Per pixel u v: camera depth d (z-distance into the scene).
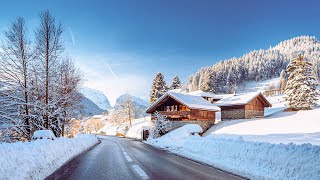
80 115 33.12
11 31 22.08
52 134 21.02
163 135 39.12
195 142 15.47
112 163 10.36
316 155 6.27
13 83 22.64
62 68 30.09
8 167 5.53
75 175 7.34
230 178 7.23
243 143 9.78
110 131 88.50
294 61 54.12
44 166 7.85
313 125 33.72
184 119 47.75
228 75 161.50
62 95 29.28
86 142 22.09
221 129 41.38
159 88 89.62
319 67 168.88
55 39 23.95
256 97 54.94
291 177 6.66
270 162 7.76
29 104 23.52
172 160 11.73
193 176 7.43
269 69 183.38
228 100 56.00
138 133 59.31
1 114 23.00
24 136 24.22
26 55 22.77
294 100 52.28
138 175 7.42
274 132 31.31
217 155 11.38
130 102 81.38
